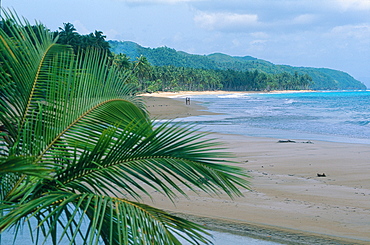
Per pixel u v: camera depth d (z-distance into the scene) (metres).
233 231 6.38
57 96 3.21
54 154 3.03
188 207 8.16
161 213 2.77
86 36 59.50
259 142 21.39
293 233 6.45
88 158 2.83
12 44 3.12
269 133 27.12
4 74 3.08
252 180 11.24
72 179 2.85
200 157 3.02
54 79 3.23
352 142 22.56
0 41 3.02
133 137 2.94
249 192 9.66
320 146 19.80
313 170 13.21
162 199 8.74
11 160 2.07
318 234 6.50
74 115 3.27
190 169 2.96
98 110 3.42
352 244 6.00
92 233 2.23
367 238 6.39
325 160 15.31
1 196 2.95
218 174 3.01
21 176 3.02
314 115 46.25
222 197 9.04
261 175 12.16
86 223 5.80
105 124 3.37
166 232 2.67
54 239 2.57
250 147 19.34
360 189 10.37
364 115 46.53
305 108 64.50
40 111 3.02
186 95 170.75
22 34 3.23
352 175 12.35
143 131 3.02
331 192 10.02
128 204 2.61
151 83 147.75
